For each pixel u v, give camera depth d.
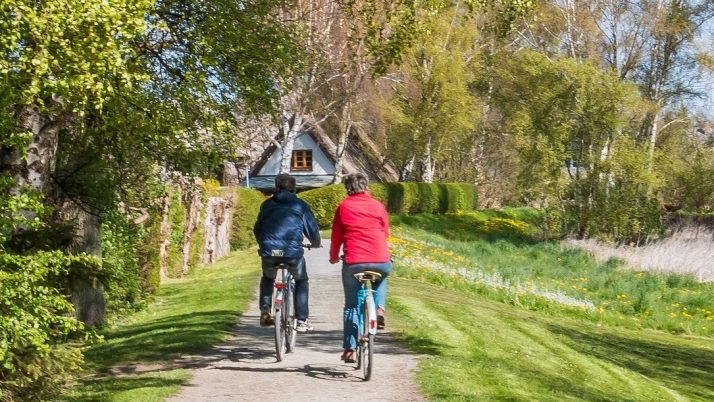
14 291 8.37
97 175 15.52
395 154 80.56
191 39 14.95
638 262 36.16
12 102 9.02
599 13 53.75
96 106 10.17
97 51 9.37
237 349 13.70
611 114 45.19
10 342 8.54
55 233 10.74
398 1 17.42
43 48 8.84
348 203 10.98
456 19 69.56
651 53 54.78
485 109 83.81
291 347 12.88
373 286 11.32
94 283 11.12
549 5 53.59
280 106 18.41
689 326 24.67
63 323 8.77
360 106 72.62
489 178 90.62
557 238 47.16
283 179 12.08
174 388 10.69
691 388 16.41
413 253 31.78
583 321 24.08
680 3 52.53
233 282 25.80
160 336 15.39
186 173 16.34
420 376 11.53
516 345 15.88
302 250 11.99
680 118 59.03
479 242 45.62
